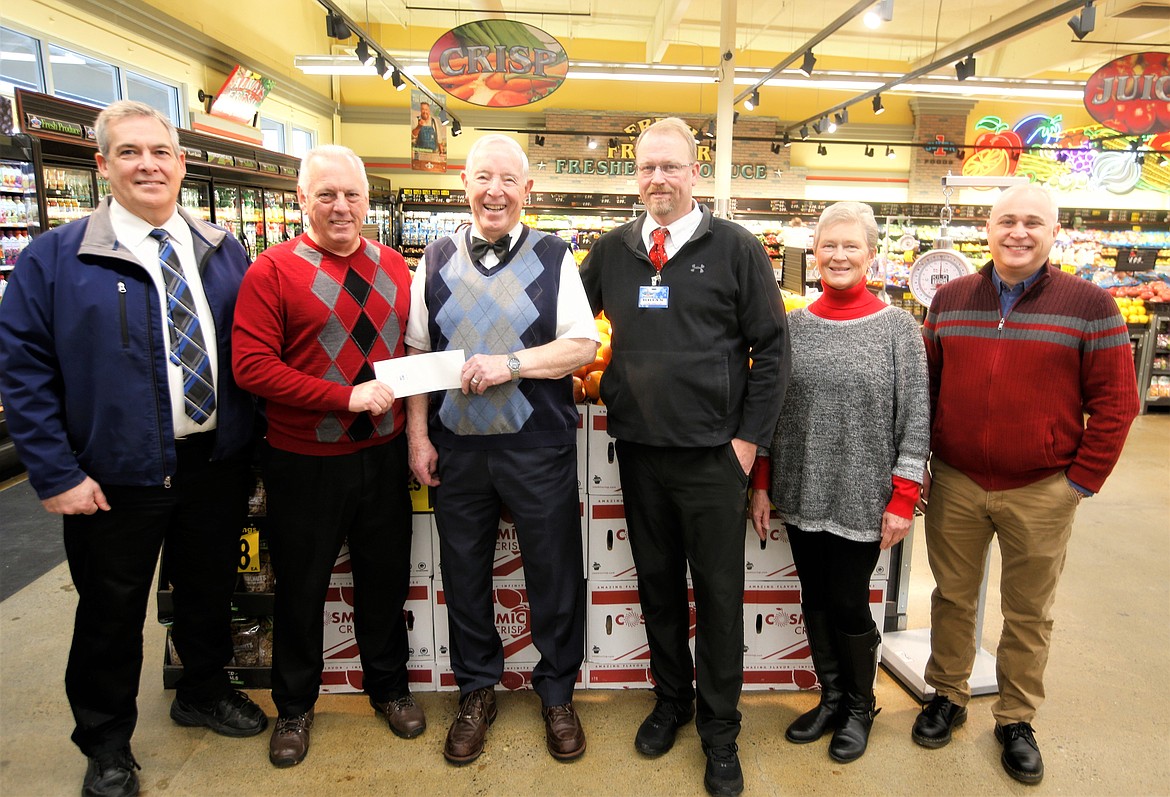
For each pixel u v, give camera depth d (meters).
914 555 3.68
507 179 1.83
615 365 1.94
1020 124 13.43
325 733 2.16
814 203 12.48
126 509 1.77
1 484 4.41
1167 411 7.29
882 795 1.92
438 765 2.03
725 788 1.89
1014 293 1.92
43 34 6.00
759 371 1.84
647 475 1.94
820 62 13.21
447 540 2.02
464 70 5.88
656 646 2.10
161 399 1.75
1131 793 1.94
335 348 1.83
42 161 4.61
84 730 1.85
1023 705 2.04
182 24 7.88
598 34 12.91
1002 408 1.90
